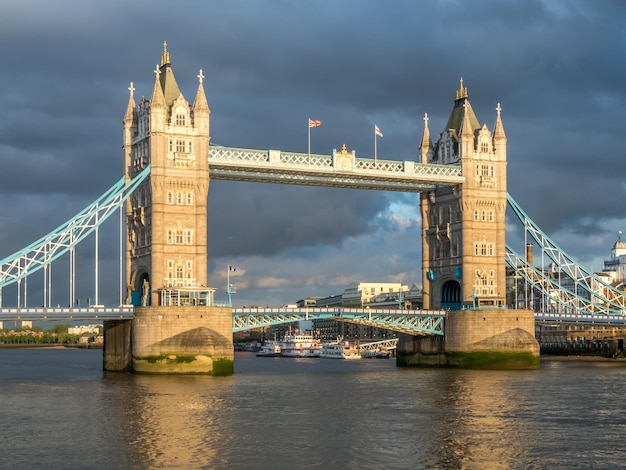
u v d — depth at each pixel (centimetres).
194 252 15062
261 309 15362
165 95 15462
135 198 15775
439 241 17938
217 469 6900
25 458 7281
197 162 15138
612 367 17700
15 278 14000
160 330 14288
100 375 15038
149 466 6988
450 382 13500
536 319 18138
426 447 7731
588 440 8075
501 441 8012
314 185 16825
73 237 14600
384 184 17238
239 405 10319
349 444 7850
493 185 17512
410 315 16762
